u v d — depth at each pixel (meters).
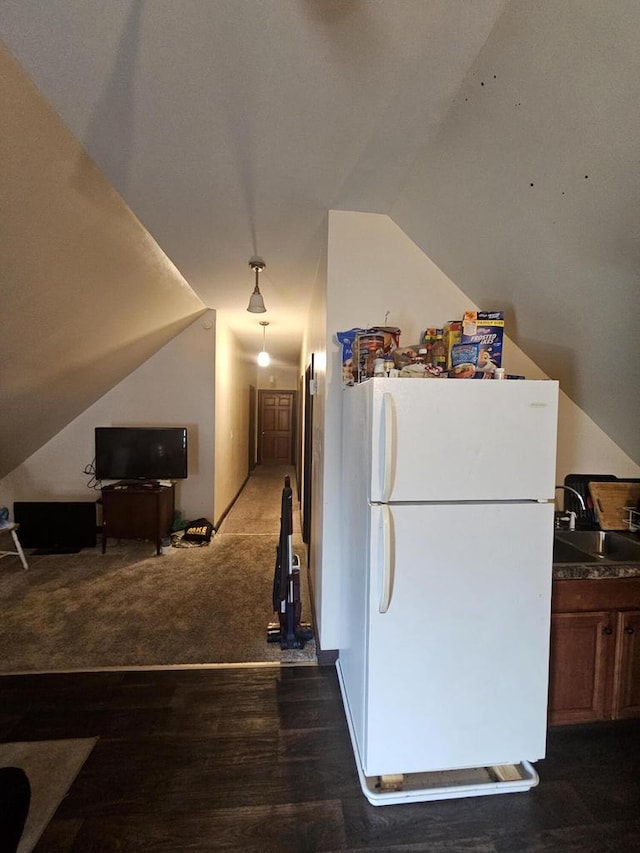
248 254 2.54
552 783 1.50
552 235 1.47
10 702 1.88
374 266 2.09
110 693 1.94
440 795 1.42
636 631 1.67
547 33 0.97
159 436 3.95
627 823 1.36
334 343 2.10
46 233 1.86
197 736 1.69
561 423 2.30
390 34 1.06
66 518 3.83
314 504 2.70
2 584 3.10
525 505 1.40
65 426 4.23
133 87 1.25
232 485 5.69
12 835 0.88
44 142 1.46
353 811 1.38
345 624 1.90
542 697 1.44
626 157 1.08
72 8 1.00
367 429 1.43
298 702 1.89
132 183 1.77
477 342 1.56
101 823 1.33
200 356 4.32
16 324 2.29
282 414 9.45
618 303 1.53
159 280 2.94
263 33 1.06
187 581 3.18
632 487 2.17
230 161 1.62
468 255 1.90
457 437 1.37
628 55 0.89
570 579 1.63
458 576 1.39
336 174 1.71
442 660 1.39
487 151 1.36
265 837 1.29
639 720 1.80
